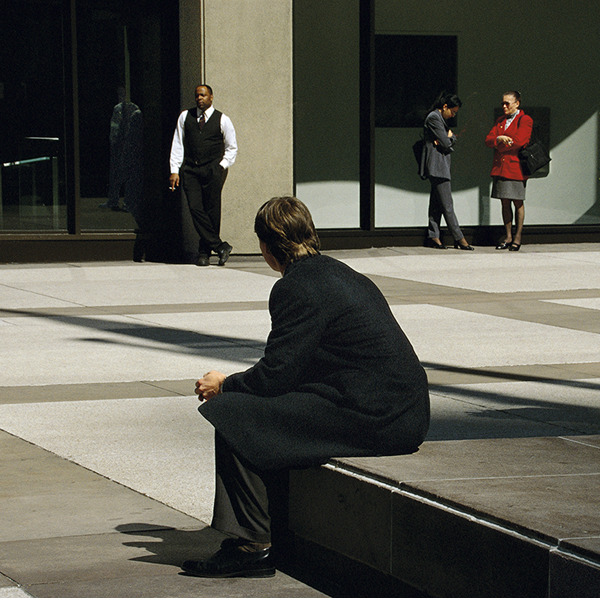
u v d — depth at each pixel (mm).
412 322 12156
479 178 20141
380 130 19531
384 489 4648
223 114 17016
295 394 5031
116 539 5578
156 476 6660
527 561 3992
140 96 17969
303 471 5141
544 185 20594
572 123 20484
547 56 20141
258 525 5074
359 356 4992
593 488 4578
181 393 8797
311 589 4941
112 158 17938
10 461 6945
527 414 7977
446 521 4328
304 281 4992
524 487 4582
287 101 17984
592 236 20797
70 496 6277
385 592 4699
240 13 17578
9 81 17375
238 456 5020
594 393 8727
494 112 20016
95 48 17719
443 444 5355
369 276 16047
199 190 17047
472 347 10703
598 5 20312
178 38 17734
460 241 19297
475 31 19719
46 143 17656
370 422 4973
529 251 19328
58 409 8273
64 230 17891
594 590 3771
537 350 10578
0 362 9969
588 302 13680
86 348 10641
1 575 5047
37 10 17406
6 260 17500
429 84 19625
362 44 19125
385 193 19688
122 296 14133
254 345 10797
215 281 15578
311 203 19234
